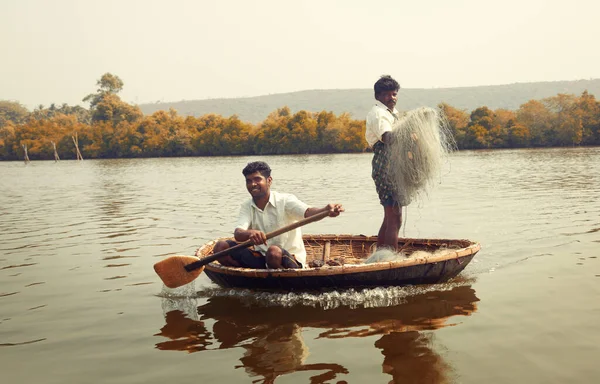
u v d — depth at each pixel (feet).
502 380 8.27
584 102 145.18
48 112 351.67
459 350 9.51
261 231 14.10
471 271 15.37
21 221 30.37
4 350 10.24
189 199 40.37
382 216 27.61
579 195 32.58
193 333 10.91
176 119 209.67
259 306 12.71
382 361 9.14
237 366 9.15
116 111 243.40
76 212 34.19
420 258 13.37
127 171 98.84
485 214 26.40
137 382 8.67
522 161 79.61
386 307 12.24
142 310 12.62
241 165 109.91
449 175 55.57
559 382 8.14
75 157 215.72
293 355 9.55
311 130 171.22
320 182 53.42
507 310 11.62
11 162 203.00
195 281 15.38
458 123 149.07
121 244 21.59
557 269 14.99
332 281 13.15
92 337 10.85
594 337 9.87
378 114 15.94
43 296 14.01
